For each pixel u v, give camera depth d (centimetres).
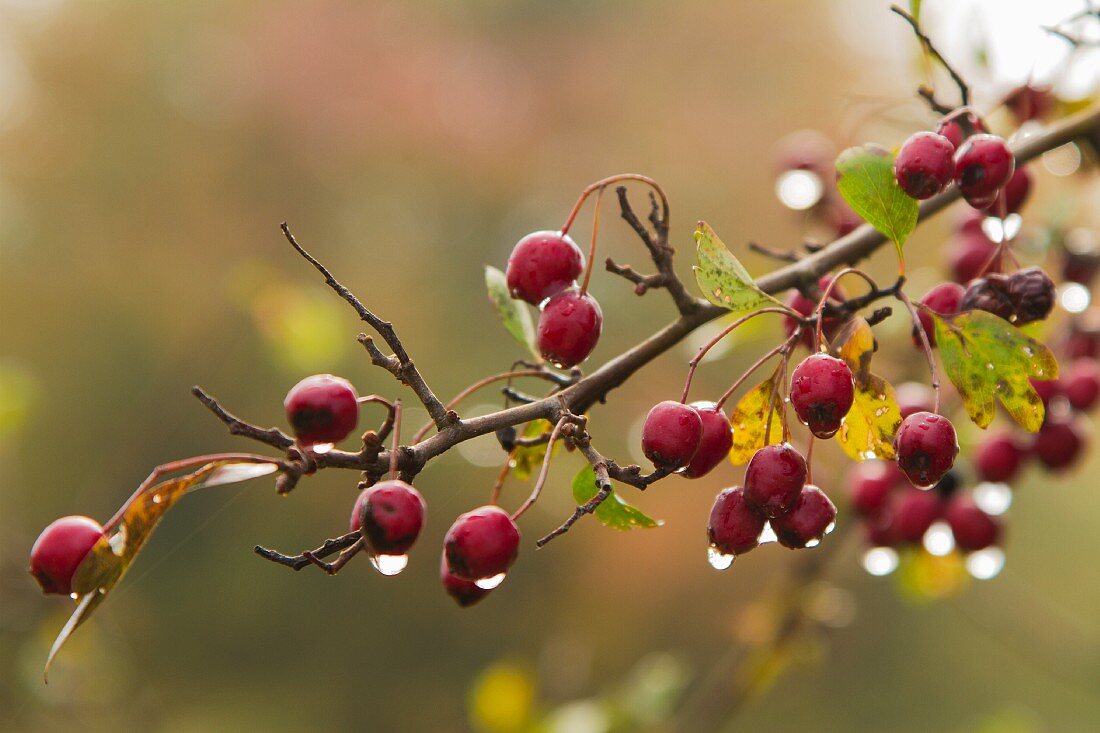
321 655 1301
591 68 1623
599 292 1164
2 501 1234
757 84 1590
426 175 1553
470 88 1602
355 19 1555
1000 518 271
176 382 1053
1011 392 165
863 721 1270
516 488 1098
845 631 1322
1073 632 440
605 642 1270
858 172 173
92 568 141
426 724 1264
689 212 1498
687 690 580
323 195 1516
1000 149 172
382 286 1501
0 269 1361
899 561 291
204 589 1308
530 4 1659
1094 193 307
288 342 604
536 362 198
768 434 165
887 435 162
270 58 1509
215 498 1305
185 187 1469
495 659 1304
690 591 1260
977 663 1305
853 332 164
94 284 1393
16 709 612
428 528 1162
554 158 1608
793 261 219
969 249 255
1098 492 1348
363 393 1284
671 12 1659
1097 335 270
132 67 1476
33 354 1342
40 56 1451
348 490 1339
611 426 705
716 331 296
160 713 657
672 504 1195
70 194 1423
